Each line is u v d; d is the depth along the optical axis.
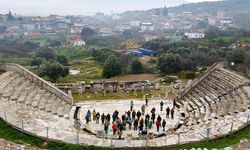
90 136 27.86
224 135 25.84
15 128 26.02
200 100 39.78
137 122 32.41
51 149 23.31
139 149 23.77
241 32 150.25
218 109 34.78
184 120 35.41
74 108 39.34
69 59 125.94
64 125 31.47
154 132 31.47
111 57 72.75
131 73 74.94
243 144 24.22
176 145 24.42
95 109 39.22
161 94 46.41
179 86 50.28
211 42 116.00
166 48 114.00
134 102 42.41
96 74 83.25
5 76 38.47
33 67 99.19
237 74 43.69
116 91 47.84
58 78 70.62
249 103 33.16
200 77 44.91
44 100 36.62
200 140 25.20
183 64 71.38
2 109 30.14
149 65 84.31
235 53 66.75
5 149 22.30
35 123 27.73
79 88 46.03
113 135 29.89
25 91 36.66
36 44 185.12
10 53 143.50
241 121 28.62
